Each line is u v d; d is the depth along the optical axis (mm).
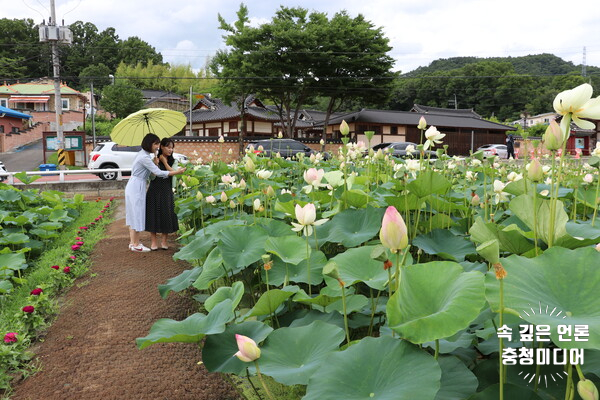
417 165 3447
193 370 2467
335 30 22594
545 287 1317
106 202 8945
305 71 22984
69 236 5836
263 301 1957
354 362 1337
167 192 4895
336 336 1634
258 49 22484
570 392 1255
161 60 69062
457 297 1318
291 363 1601
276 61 22547
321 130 34375
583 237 1836
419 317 1375
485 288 1329
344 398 1240
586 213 3277
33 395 2275
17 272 4371
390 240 1366
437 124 31344
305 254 2469
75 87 62406
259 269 2760
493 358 1660
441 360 1600
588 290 1271
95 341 2812
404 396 1165
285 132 26250
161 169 4910
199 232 3572
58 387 2328
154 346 2736
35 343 2869
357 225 2699
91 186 11266
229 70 22844
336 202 3406
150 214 4832
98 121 46156
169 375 2408
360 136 29922
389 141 30359
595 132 26359
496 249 1176
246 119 29000
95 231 6012
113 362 2551
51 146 18953
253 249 2572
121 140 5559
